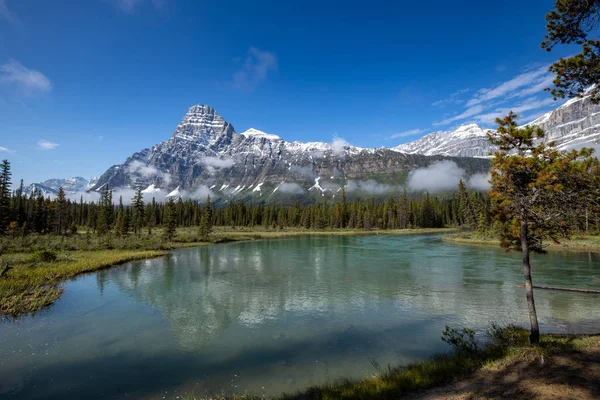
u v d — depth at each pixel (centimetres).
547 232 1252
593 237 5522
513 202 1270
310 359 1370
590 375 828
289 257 4803
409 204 16375
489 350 1225
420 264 3953
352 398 934
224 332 1705
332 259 4525
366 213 15325
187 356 1415
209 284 2855
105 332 1705
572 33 1009
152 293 2533
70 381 1199
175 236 7950
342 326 1778
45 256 3684
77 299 2356
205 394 1097
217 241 8038
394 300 2295
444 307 2105
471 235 8181
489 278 2997
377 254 5103
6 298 2170
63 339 1608
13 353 1445
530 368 942
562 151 1183
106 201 10531
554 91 1114
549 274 3056
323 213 16350
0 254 3794
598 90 1023
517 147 1297
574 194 1120
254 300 2325
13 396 1098
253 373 1251
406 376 1053
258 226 16500
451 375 1011
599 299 2222
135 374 1252
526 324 1731
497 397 784
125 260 4306
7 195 7169
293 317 1947
